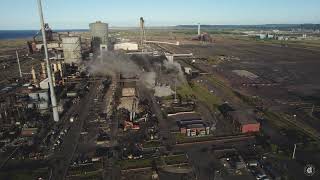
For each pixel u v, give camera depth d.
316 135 60.88
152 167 48.59
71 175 46.88
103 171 47.81
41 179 45.88
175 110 76.69
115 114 74.31
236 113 69.25
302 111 76.12
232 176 45.97
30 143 58.22
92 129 65.31
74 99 87.44
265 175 45.44
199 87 101.56
